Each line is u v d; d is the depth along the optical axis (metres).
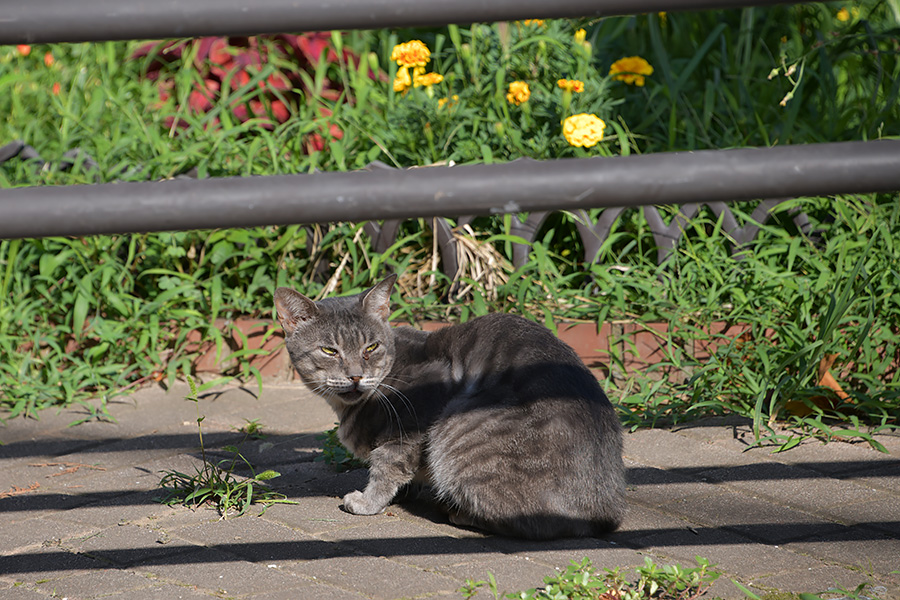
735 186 1.78
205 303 6.91
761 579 3.69
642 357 6.34
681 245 6.97
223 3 1.92
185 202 1.81
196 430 5.88
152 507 4.66
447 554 4.07
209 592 3.68
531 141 7.38
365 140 7.83
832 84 8.18
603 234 6.95
